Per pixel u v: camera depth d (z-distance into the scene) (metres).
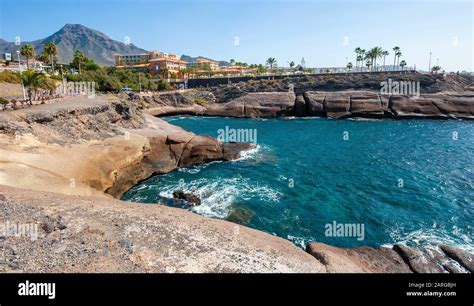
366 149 41.28
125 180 27.03
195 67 147.12
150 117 55.03
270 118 79.62
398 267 13.58
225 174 30.64
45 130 25.48
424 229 18.53
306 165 33.50
